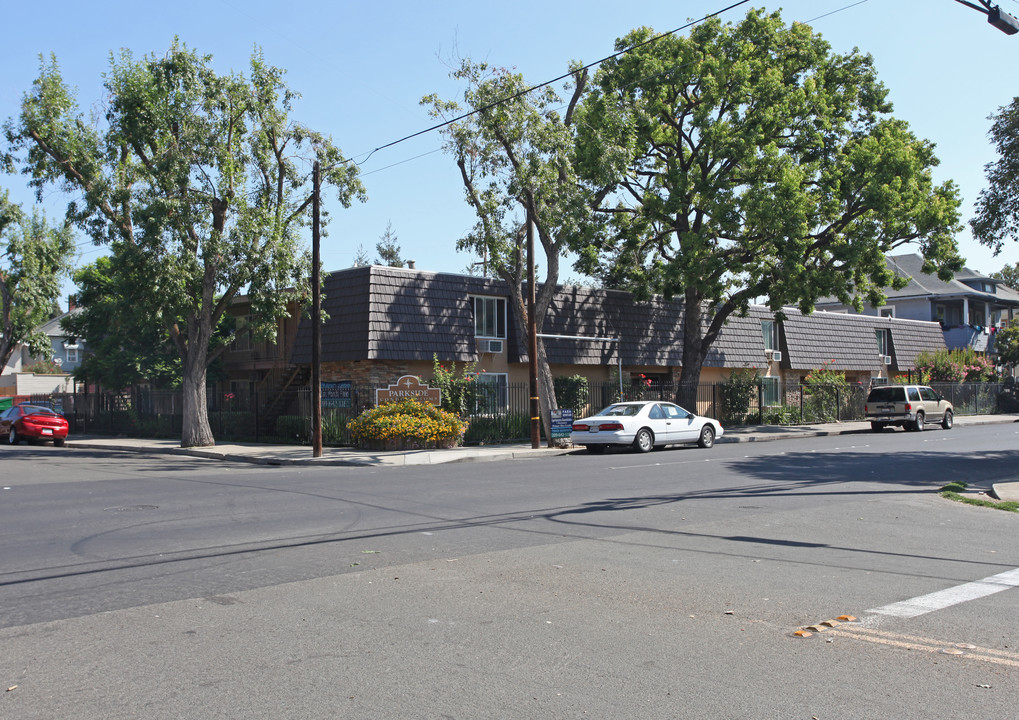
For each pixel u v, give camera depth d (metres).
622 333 34.66
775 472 17.88
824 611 6.76
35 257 43.78
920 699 4.83
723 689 5.00
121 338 36.34
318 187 23.92
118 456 25.97
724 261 30.88
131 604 6.99
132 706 4.75
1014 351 54.06
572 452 25.64
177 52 25.31
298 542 9.77
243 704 4.77
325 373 29.73
